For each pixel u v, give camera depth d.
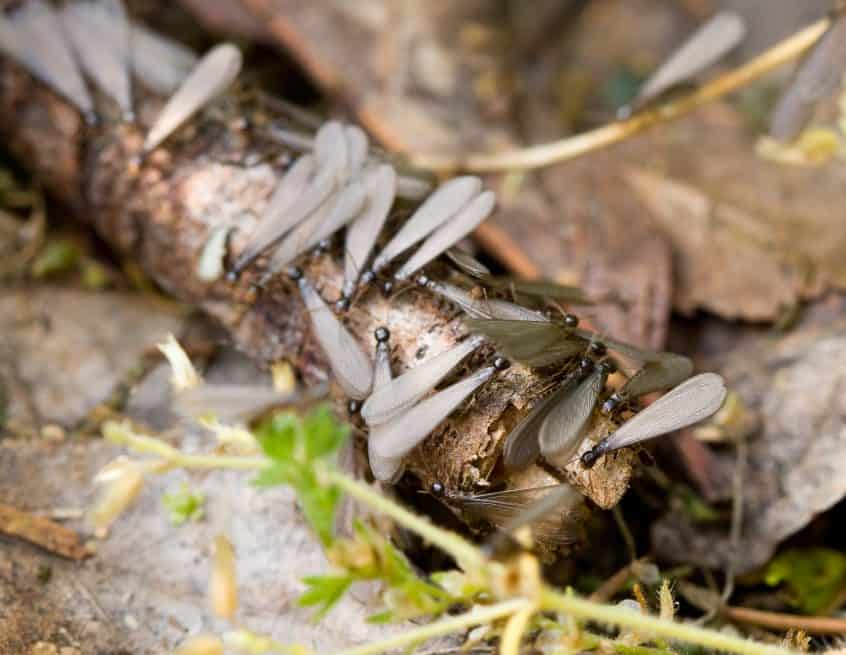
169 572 0.21
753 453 0.21
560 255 0.23
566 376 0.20
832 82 0.22
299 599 0.19
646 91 0.23
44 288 0.23
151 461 0.19
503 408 0.20
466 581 0.19
